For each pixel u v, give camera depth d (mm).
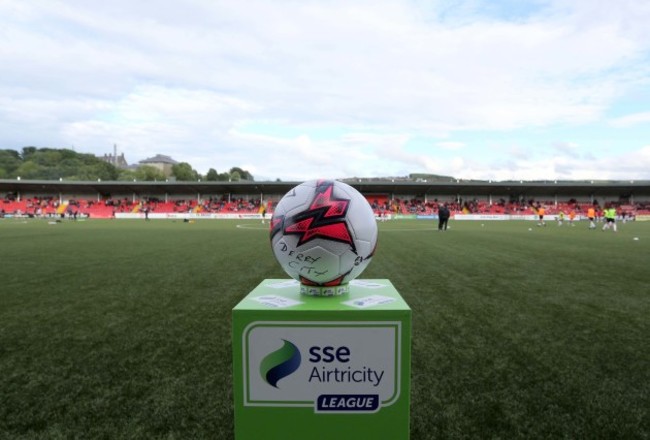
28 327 5410
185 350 4535
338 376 2062
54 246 16094
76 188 61906
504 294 7332
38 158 119500
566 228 32062
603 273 9664
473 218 54875
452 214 56125
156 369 4020
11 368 4066
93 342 4816
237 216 55938
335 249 2291
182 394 3486
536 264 11148
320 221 2277
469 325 5441
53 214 58844
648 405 3301
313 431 2090
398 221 48969
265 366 2064
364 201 2482
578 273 9664
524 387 3609
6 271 9961
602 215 55906
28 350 4562
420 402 3332
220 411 3195
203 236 22031
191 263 11352
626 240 19406
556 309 6281
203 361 4215
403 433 2086
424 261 11758
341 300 2270
